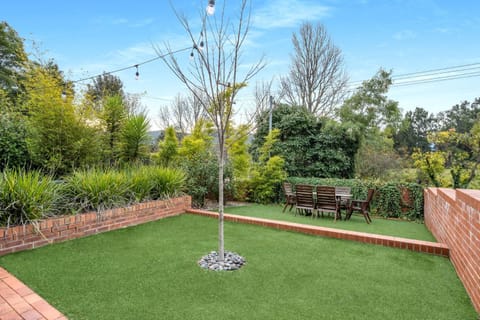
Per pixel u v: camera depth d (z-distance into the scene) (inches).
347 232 177.3
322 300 100.3
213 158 314.2
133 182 220.1
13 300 94.0
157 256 140.4
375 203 303.9
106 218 185.2
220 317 87.9
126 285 108.0
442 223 174.6
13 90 525.3
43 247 147.9
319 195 269.7
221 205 135.1
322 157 466.0
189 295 101.7
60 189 175.2
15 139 257.1
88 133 267.0
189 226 203.5
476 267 99.0
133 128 295.6
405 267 132.7
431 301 101.5
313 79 659.4
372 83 465.7
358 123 452.4
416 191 285.4
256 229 198.2
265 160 412.8
